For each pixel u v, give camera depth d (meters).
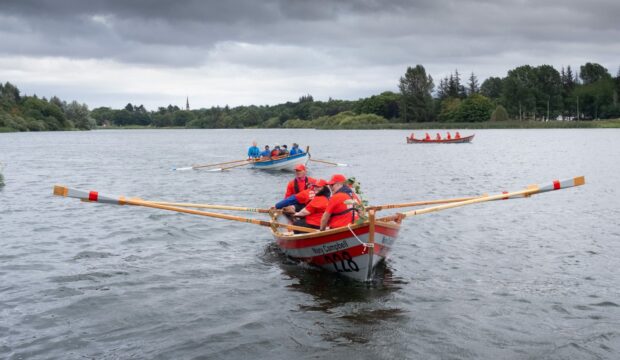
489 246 12.66
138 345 7.58
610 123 115.38
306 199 12.49
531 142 63.38
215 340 7.72
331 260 10.46
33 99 144.00
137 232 14.26
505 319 8.35
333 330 8.02
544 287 9.75
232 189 23.72
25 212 17.25
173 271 10.87
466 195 21.25
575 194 20.25
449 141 65.69
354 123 148.12
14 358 7.19
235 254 12.20
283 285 10.01
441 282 10.09
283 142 77.94
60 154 50.69
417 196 21.05
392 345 7.52
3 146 65.94
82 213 16.97
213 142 82.81
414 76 146.12
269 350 7.43
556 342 7.56
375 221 9.51
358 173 30.31
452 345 7.50
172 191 23.14
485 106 141.62
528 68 162.75
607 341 7.58
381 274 10.61
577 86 155.75
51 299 9.26
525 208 17.38
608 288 9.66
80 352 7.37
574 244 12.75
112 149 60.75
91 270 10.89
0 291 9.63
